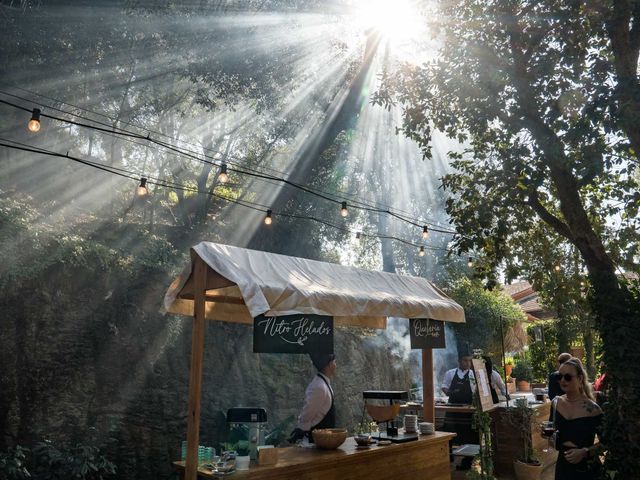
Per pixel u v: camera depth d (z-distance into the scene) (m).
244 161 15.88
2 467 6.61
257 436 5.04
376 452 6.00
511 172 7.00
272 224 15.30
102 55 14.06
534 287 8.55
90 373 8.51
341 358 13.31
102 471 7.94
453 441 9.52
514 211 8.05
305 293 5.25
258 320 4.91
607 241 7.67
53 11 13.16
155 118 15.33
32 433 7.61
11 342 7.85
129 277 9.98
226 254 5.25
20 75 12.99
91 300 9.09
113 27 13.80
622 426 5.34
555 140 6.48
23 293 8.26
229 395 10.28
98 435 8.18
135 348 9.23
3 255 8.24
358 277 6.67
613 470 5.29
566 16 6.65
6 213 8.85
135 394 8.91
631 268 7.32
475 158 8.10
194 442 4.88
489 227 7.62
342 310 5.60
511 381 13.03
